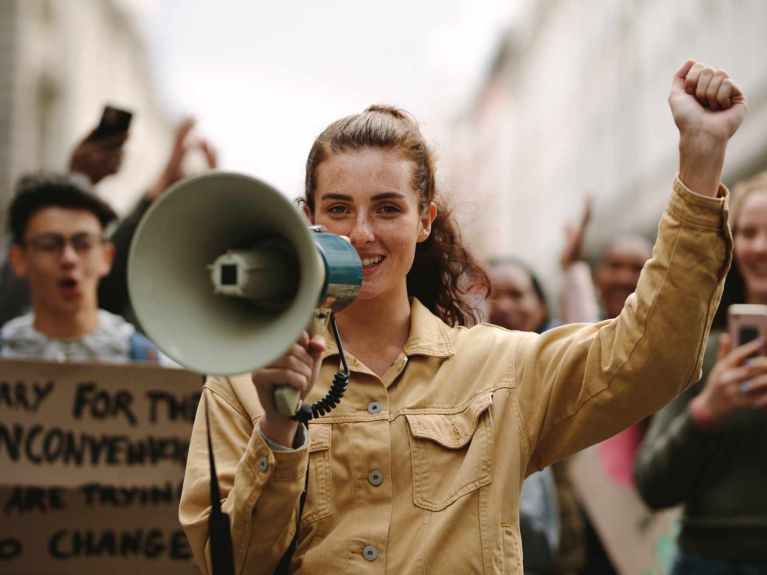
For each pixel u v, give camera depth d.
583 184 31.14
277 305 2.36
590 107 30.50
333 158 2.83
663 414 4.92
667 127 22.20
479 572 2.63
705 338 2.65
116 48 40.66
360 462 2.73
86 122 36.22
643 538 5.46
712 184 2.60
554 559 5.31
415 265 3.23
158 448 4.82
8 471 4.75
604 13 28.81
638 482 4.89
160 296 2.33
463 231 3.51
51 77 31.98
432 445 2.76
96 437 4.80
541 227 37.72
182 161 5.79
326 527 2.71
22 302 5.77
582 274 6.45
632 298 2.69
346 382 2.66
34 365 4.80
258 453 2.54
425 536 2.67
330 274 2.38
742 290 5.16
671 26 22.23
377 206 2.80
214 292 2.39
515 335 2.93
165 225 2.35
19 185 5.26
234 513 2.57
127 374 4.83
